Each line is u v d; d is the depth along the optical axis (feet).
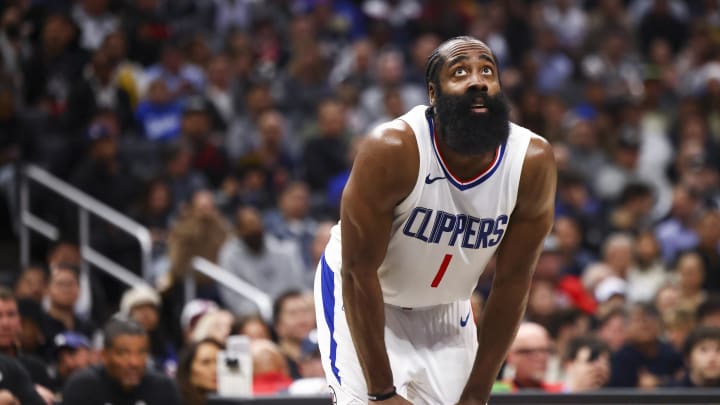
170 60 83.82
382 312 25.94
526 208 26.23
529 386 44.70
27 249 65.21
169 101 80.69
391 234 26.43
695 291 63.77
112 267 64.69
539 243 26.61
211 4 96.02
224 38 92.27
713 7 111.34
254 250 63.41
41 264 63.26
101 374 39.91
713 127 92.27
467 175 25.68
